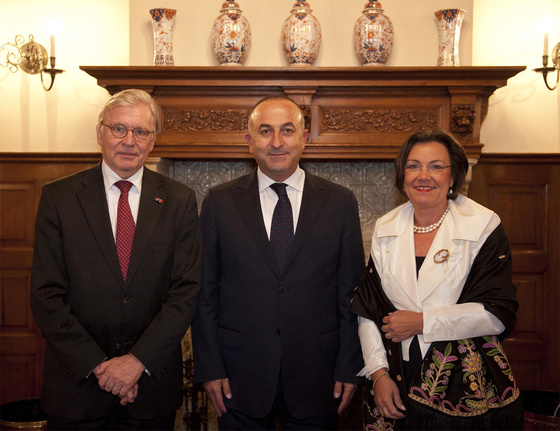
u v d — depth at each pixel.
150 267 1.98
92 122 3.55
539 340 3.48
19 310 3.50
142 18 3.38
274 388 2.05
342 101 3.16
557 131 3.51
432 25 3.36
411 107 3.15
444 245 1.89
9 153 3.45
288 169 2.09
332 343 2.13
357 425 3.26
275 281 2.08
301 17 3.14
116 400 2.02
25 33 3.52
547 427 2.74
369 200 3.53
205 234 2.18
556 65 3.25
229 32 3.16
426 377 1.80
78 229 1.96
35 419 3.03
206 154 3.16
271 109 2.07
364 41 3.17
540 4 3.49
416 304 1.87
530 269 3.46
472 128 3.12
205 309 2.14
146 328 1.99
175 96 3.18
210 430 3.26
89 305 1.94
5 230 3.49
